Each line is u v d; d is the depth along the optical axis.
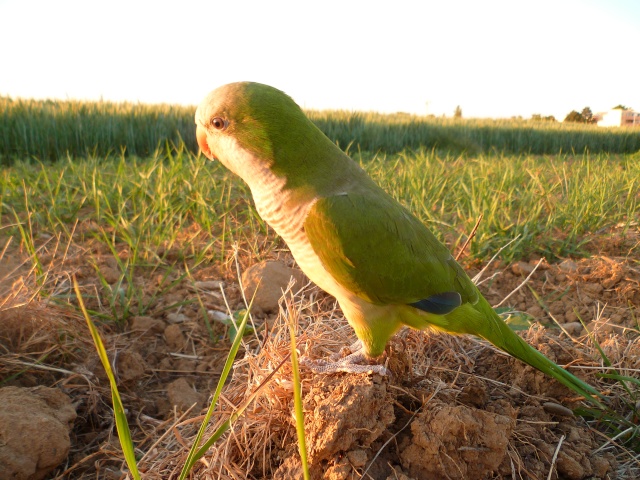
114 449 0.28
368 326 0.25
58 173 0.76
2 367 0.30
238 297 0.41
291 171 0.24
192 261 0.48
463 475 0.22
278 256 0.47
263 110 0.23
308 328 0.31
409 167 0.81
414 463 0.22
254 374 0.27
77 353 0.33
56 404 0.28
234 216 0.58
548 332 0.35
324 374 0.26
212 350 0.36
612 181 0.74
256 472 0.24
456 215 0.59
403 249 0.24
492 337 0.26
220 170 0.81
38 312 0.32
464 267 0.47
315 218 0.23
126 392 0.32
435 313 0.25
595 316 0.39
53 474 0.26
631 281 0.42
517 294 0.43
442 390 0.26
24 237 0.39
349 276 0.23
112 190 0.63
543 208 0.64
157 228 0.49
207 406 0.31
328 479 0.21
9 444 0.23
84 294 0.40
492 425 0.22
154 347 0.36
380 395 0.23
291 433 0.24
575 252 0.49
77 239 0.52
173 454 0.25
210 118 0.24
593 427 0.27
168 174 0.64
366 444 0.22
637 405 0.28
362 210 0.23
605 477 0.24
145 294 0.42
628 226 0.53
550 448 0.24
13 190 0.62
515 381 0.28
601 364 0.30
